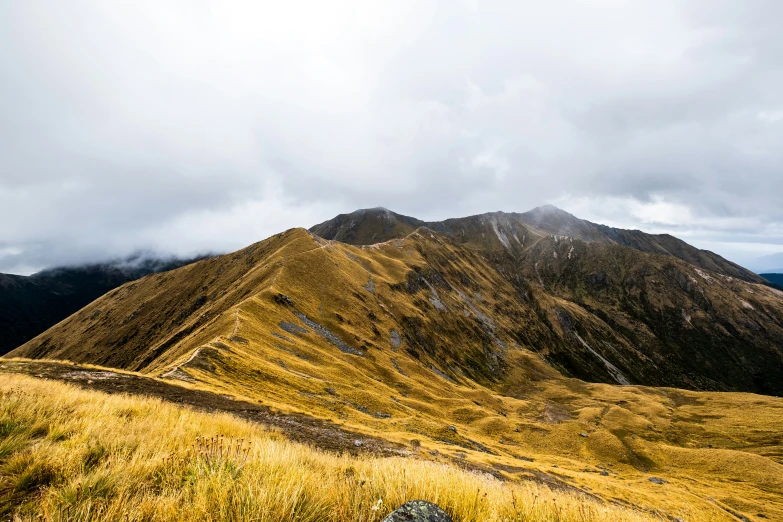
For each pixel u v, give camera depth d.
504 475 39.28
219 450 6.29
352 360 105.31
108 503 4.67
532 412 143.25
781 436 130.75
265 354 72.19
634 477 84.19
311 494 5.38
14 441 6.36
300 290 131.62
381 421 61.78
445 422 87.94
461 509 5.36
